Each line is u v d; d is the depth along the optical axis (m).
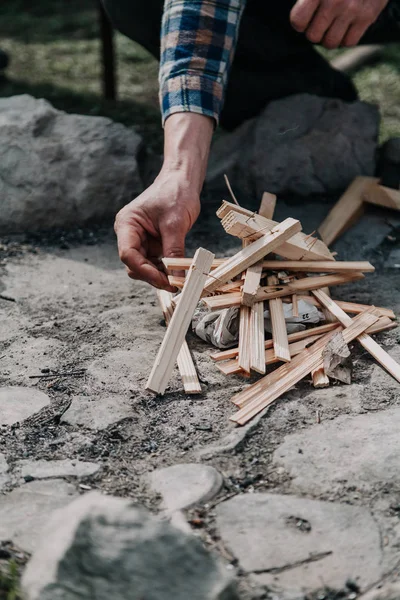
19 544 1.49
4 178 3.05
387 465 1.68
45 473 1.69
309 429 1.81
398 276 2.60
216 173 3.31
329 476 1.66
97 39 6.00
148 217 2.17
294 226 2.10
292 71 3.40
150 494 1.62
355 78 4.98
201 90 2.40
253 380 2.01
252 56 3.30
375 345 2.09
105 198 3.12
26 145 3.07
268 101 3.44
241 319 2.09
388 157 3.35
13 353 2.18
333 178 3.28
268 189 3.27
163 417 1.87
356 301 2.41
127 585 1.23
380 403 1.90
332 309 2.20
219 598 1.24
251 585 1.40
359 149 3.28
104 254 2.84
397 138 3.37
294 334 2.13
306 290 2.22
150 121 4.14
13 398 1.96
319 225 3.01
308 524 1.53
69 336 2.26
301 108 3.32
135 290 2.55
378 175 3.37
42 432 1.83
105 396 1.96
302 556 1.46
